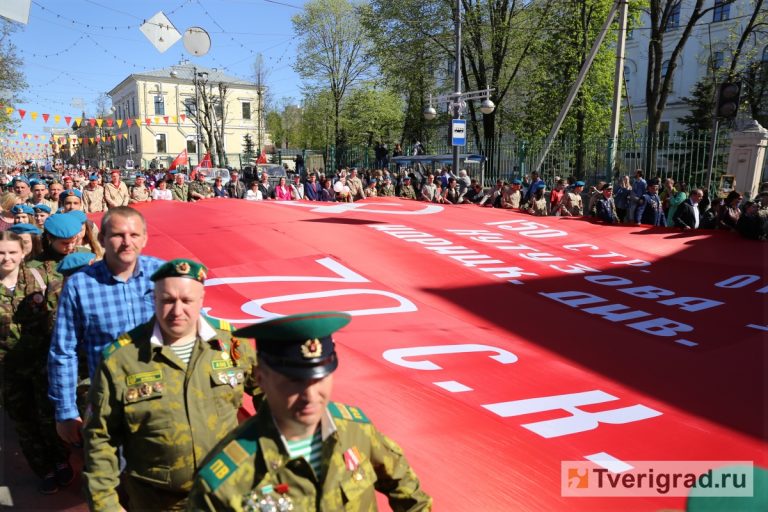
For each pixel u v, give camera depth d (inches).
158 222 316.8
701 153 759.1
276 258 262.1
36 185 306.7
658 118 801.6
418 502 72.5
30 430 135.9
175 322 85.0
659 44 780.6
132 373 86.4
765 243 332.2
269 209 374.3
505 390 158.1
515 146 760.3
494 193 566.3
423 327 202.5
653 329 218.8
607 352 195.2
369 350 176.2
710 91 1124.5
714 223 389.7
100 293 108.4
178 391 87.4
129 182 872.3
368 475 65.7
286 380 58.2
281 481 60.2
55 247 149.5
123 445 90.4
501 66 1083.9
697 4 765.9
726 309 243.3
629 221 479.2
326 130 1780.3
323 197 642.8
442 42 1094.4
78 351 111.7
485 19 1042.7
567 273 285.9
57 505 133.9
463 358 177.5
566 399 156.5
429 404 143.3
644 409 153.6
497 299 241.6
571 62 948.0
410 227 344.2
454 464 118.0
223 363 91.9
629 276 287.0
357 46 1530.5
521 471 118.0
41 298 137.0
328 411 65.5
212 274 235.1
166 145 2252.7
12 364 135.4
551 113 991.0
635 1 904.9
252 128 2377.0
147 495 89.4
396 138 1724.9
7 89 1197.7
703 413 153.9
